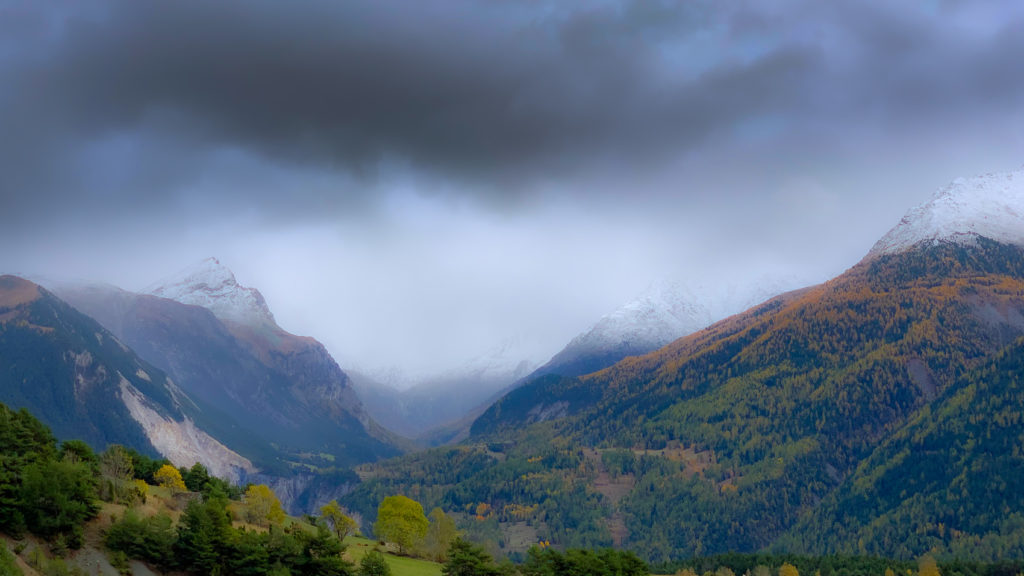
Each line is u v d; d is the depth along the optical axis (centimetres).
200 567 15975
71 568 14038
